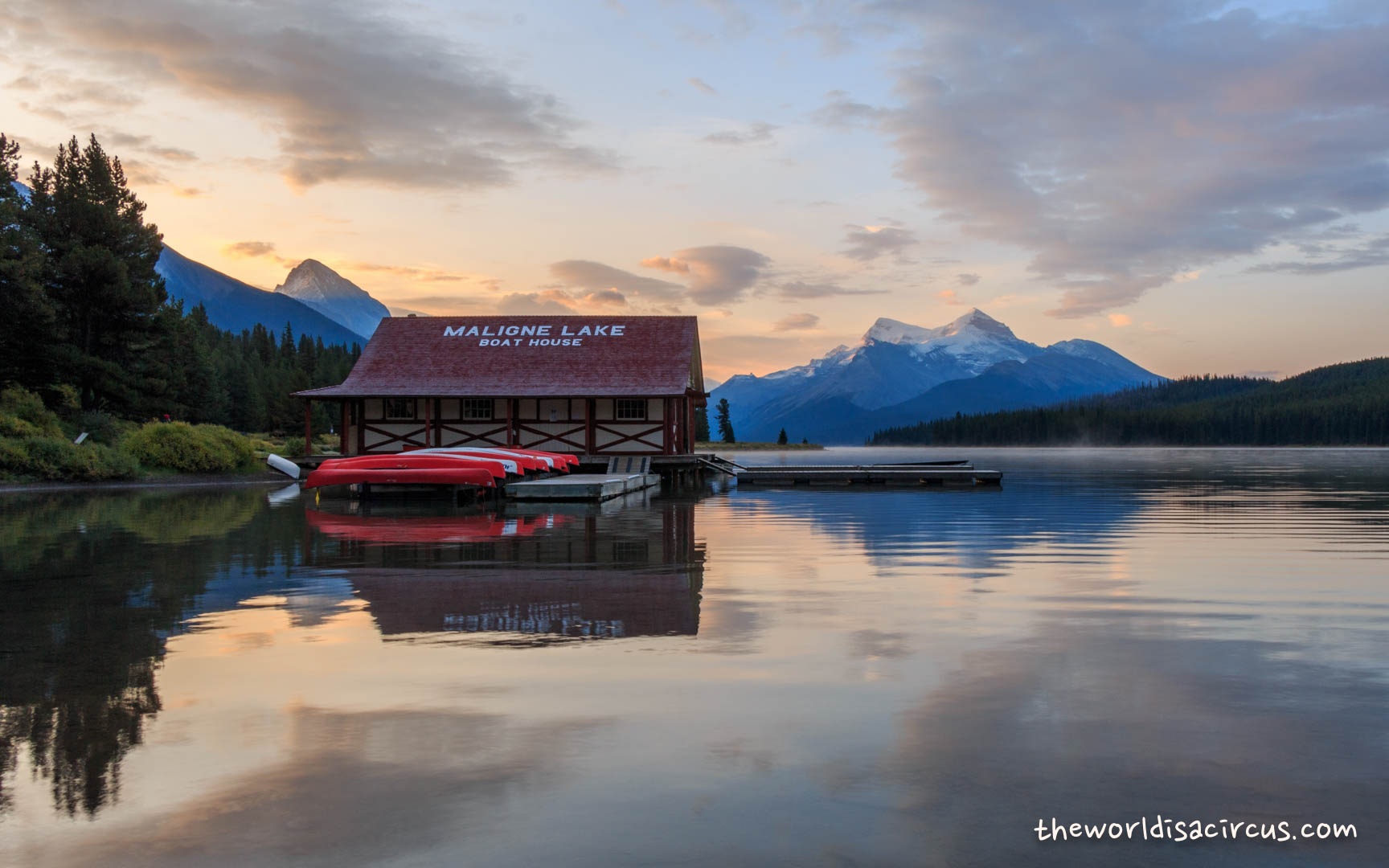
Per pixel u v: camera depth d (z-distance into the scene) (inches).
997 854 116.1
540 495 824.3
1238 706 173.9
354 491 925.2
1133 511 681.6
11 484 1004.6
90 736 159.0
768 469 1213.7
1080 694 182.2
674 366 1181.7
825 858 114.8
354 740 156.2
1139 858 115.2
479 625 249.4
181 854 117.4
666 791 134.5
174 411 1800.0
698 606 279.0
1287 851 117.3
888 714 169.3
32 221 1497.3
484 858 115.1
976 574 350.0
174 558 395.5
